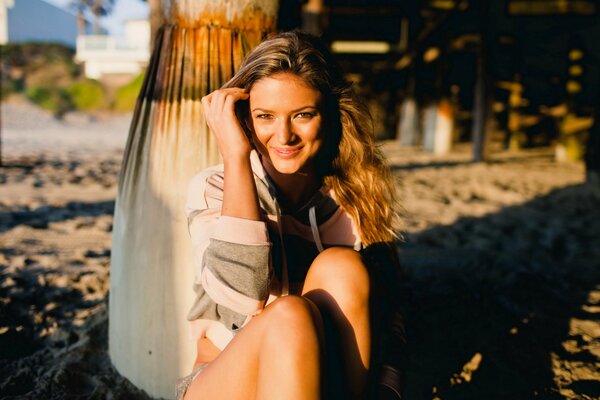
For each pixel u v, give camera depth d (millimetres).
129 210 1943
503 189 6871
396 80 16516
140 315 1943
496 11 10414
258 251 1404
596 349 2447
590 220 5211
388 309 1743
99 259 3758
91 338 2422
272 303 1337
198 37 1911
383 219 1742
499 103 13375
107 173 8039
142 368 1979
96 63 41094
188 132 1861
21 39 60188
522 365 2318
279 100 1432
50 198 5879
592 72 11211
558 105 13297
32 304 2896
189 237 1854
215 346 1564
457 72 14562
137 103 2008
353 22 12266
